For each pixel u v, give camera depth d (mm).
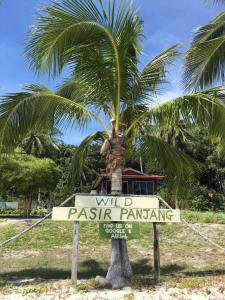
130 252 13320
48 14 7594
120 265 7922
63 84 9750
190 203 31719
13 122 7957
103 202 7996
